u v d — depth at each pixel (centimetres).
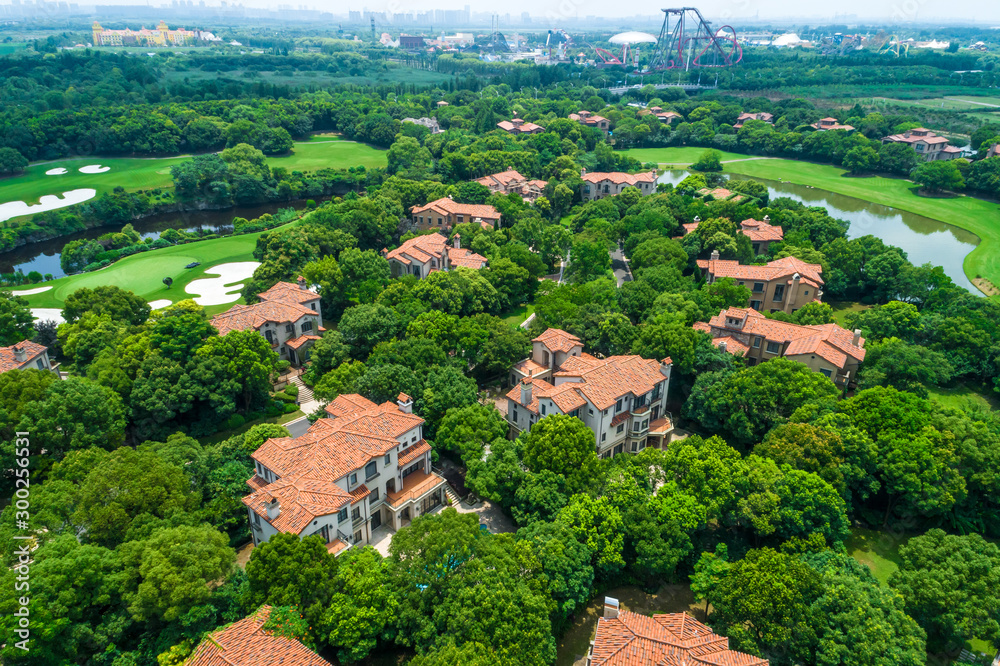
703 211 15975
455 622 4897
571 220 16675
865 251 13362
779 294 12062
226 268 14225
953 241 17012
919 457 6844
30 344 8581
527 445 6931
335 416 7456
